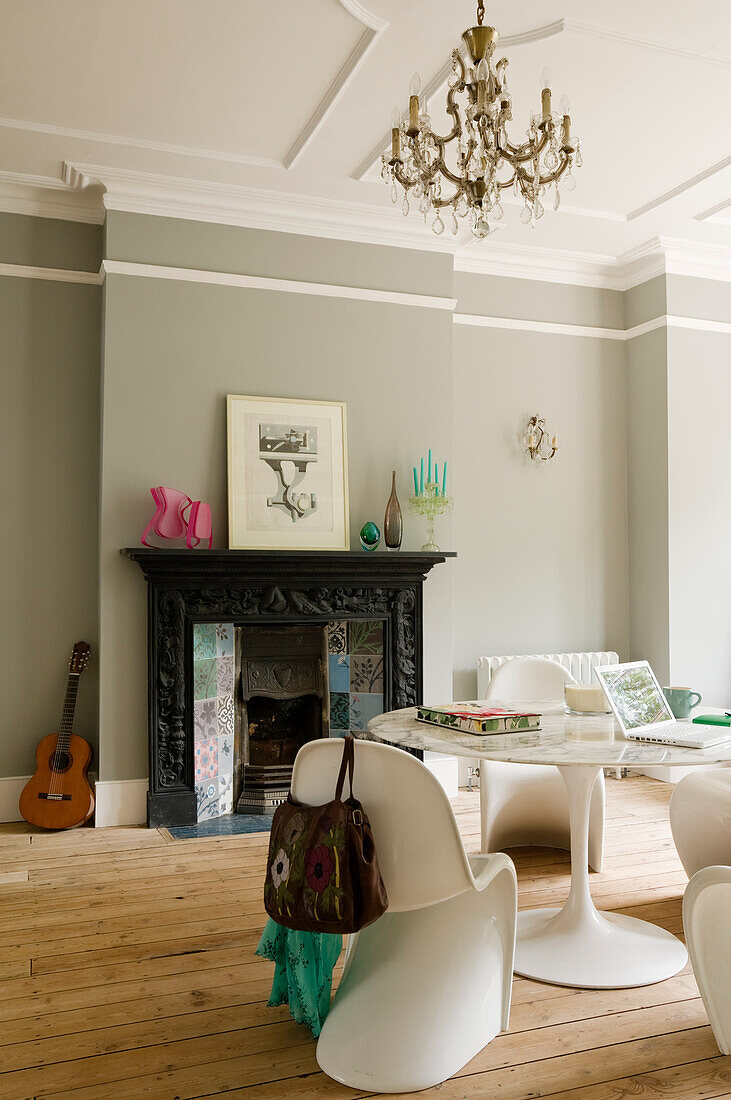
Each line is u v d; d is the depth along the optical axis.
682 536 5.21
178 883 3.40
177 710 4.20
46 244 4.39
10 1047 2.18
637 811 4.46
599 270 5.44
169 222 4.34
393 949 2.13
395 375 4.75
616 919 2.93
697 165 4.14
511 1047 2.19
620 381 5.56
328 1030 2.12
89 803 4.14
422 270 4.83
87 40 3.12
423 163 2.57
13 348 4.34
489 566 5.18
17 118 3.67
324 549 4.50
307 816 1.96
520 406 5.28
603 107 3.61
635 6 2.95
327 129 3.76
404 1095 1.98
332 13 2.97
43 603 4.37
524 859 3.68
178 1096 1.97
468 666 5.12
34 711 4.34
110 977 2.58
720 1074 2.07
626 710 2.51
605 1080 2.04
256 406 4.43
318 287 4.58
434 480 4.80
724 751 2.24
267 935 2.30
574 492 5.41
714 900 2.11
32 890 3.31
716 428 5.33
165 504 4.15
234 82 3.41
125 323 4.24
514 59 3.25
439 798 1.91
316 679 4.70
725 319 5.38
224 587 4.28
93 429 4.46
